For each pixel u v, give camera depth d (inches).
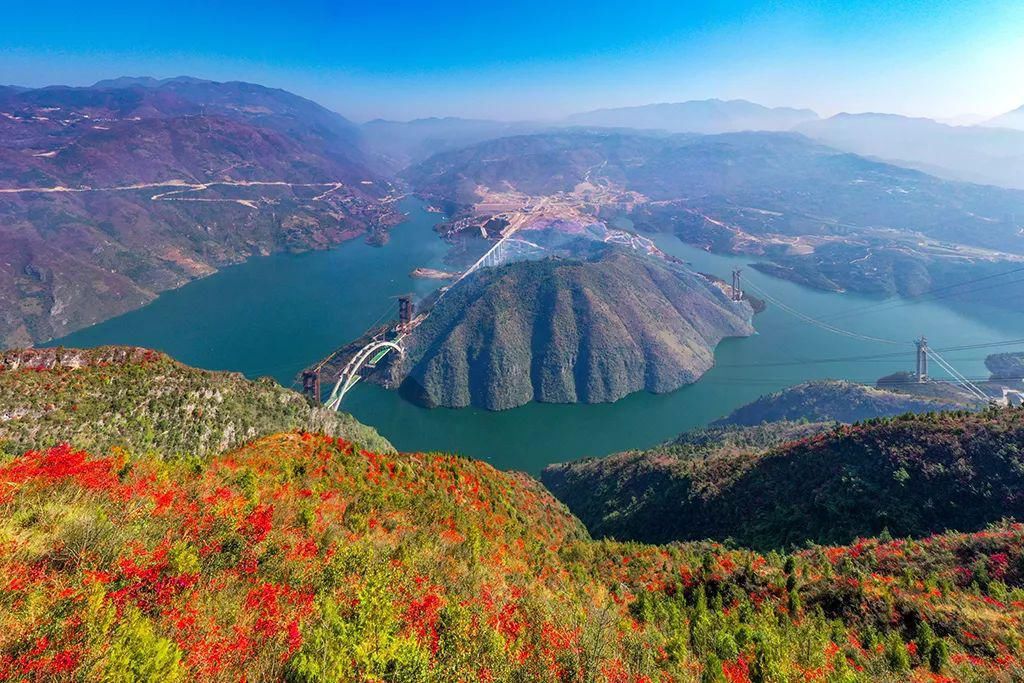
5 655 317.1
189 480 759.7
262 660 394.0
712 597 984.3
